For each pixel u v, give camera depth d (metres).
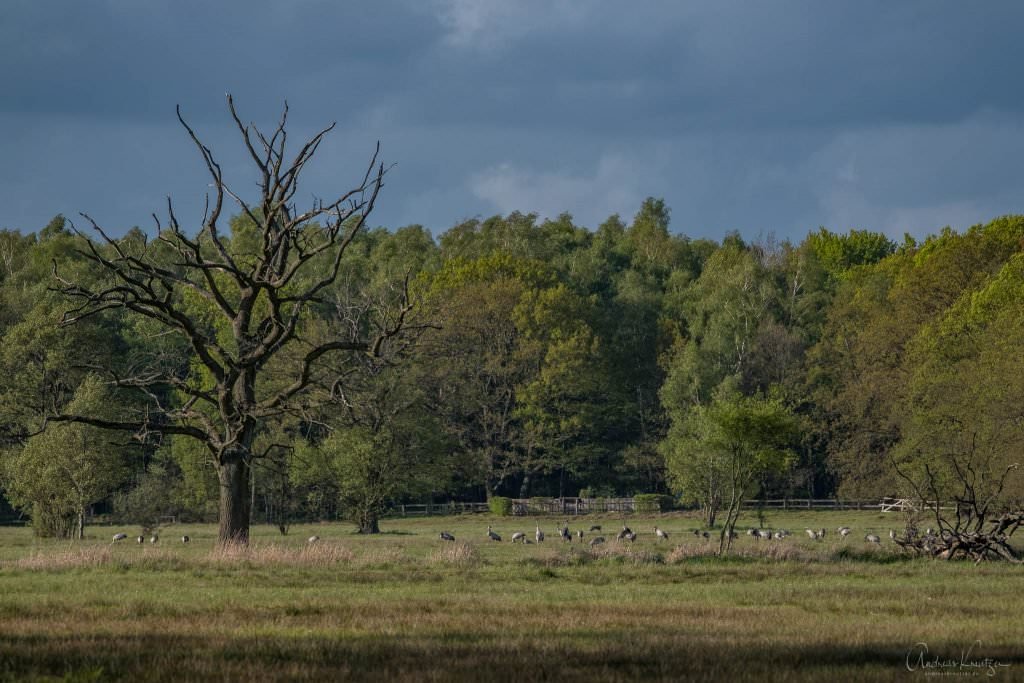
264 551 141.25
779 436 166.25
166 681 52.34
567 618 79.00
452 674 53.69
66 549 185.88
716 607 89.12
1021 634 73.50
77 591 102.94
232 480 186.88
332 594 101.00
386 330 190.25
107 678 53.28
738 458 166.62
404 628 73.19
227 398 189.00
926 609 89.12
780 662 59.34
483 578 119.69
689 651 62.59
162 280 186.75
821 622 79.31
